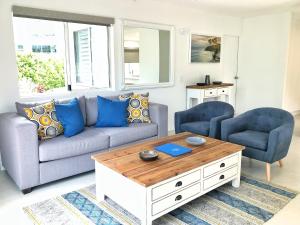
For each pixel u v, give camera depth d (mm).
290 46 5879
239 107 6770
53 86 3719
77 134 3090
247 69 6496
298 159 3578
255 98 6441
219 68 6082
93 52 4051
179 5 4855
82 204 2438
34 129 2561
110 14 3982
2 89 3170
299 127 5445
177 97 5230
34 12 3242
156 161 2291
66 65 3758
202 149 2617
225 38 6117
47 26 3545
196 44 5391
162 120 3727
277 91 6031
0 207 2385
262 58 6188
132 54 4414
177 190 2109
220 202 2455
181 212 2297
